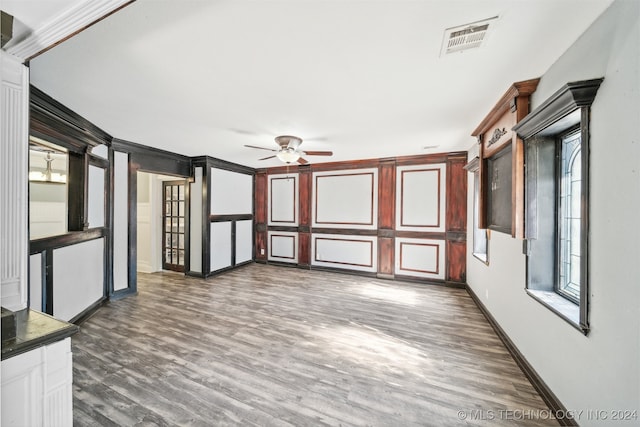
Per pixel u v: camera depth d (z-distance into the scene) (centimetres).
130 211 392
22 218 136
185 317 315
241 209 591
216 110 254
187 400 176
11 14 109
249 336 268
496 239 283
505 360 228
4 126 128
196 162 498
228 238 554
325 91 214
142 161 409
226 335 270
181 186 547
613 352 120
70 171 288
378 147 413
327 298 389
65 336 114
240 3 121
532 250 201
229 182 555
